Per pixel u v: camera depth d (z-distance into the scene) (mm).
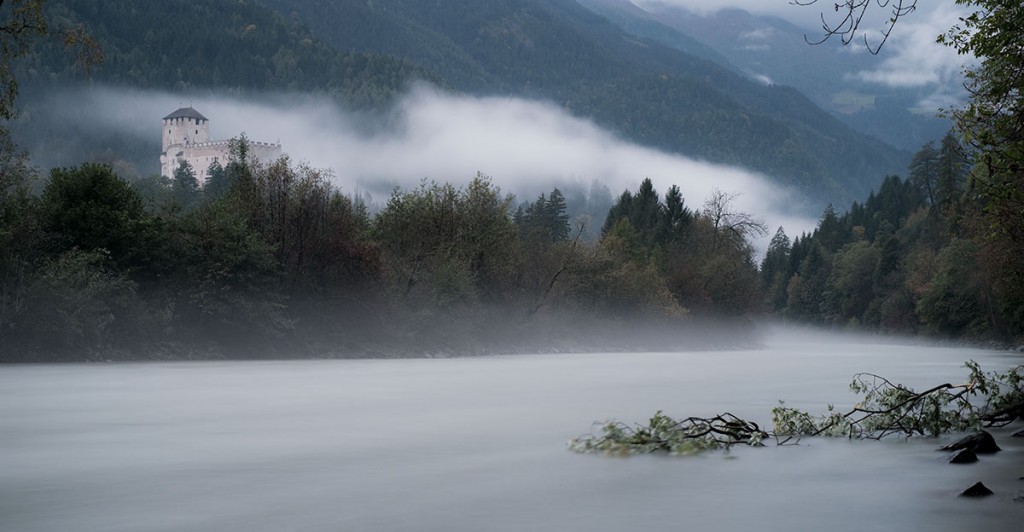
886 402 13297
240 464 9320
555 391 21469
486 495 7457
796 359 51250
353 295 48875
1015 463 9695
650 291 79562
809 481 8297
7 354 33375
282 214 47375
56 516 6523
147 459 9680
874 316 134250
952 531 6008
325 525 6199
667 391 21734
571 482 8180
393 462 9516
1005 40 14445
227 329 42094
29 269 35031
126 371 28906
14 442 11195
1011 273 44281
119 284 37562
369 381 25094
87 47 23859
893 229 173375
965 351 75562
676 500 7227
